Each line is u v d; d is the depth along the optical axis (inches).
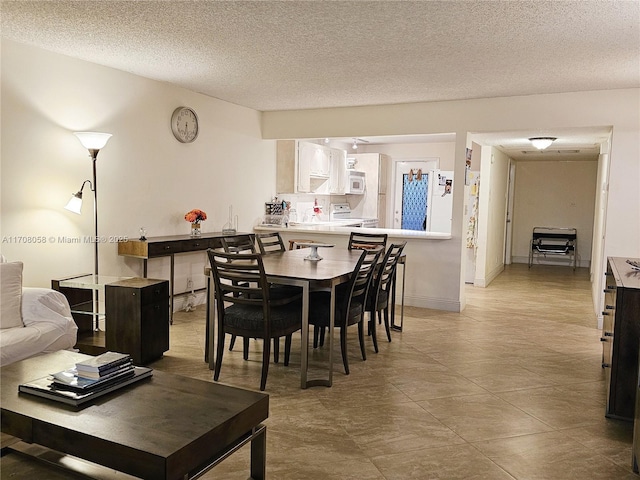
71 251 169.6
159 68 179.8
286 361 153.4
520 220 432.5
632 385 117.1
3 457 82.5
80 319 168.6
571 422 117.6
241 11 122.0
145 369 92.4
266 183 274.1
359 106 244.2
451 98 220.7
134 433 69.6
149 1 117.0
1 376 89.5
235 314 137.0
